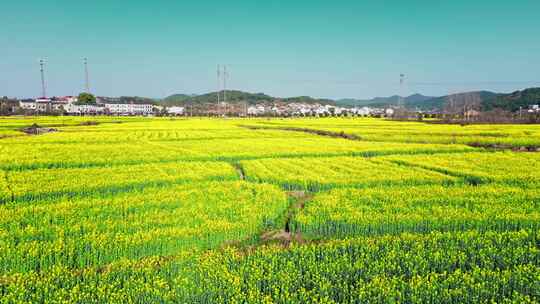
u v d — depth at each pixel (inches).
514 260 564.7
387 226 715.4
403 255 568.1
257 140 2399.1
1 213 758.5
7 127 3191.4
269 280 509.4
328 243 640.4
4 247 571.2
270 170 1309.1
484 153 1754.4
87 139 2349.9
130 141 2292.1
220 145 2092.8
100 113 7751.0
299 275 517.3
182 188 1028.5
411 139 2413.9
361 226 715.4
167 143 2193.7
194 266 547.5
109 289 469.1
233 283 491.2
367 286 482.9
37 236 641.6
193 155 1659.7
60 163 1403.8
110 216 765.9
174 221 725.3
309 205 846.5
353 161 1518.2
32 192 936.3
